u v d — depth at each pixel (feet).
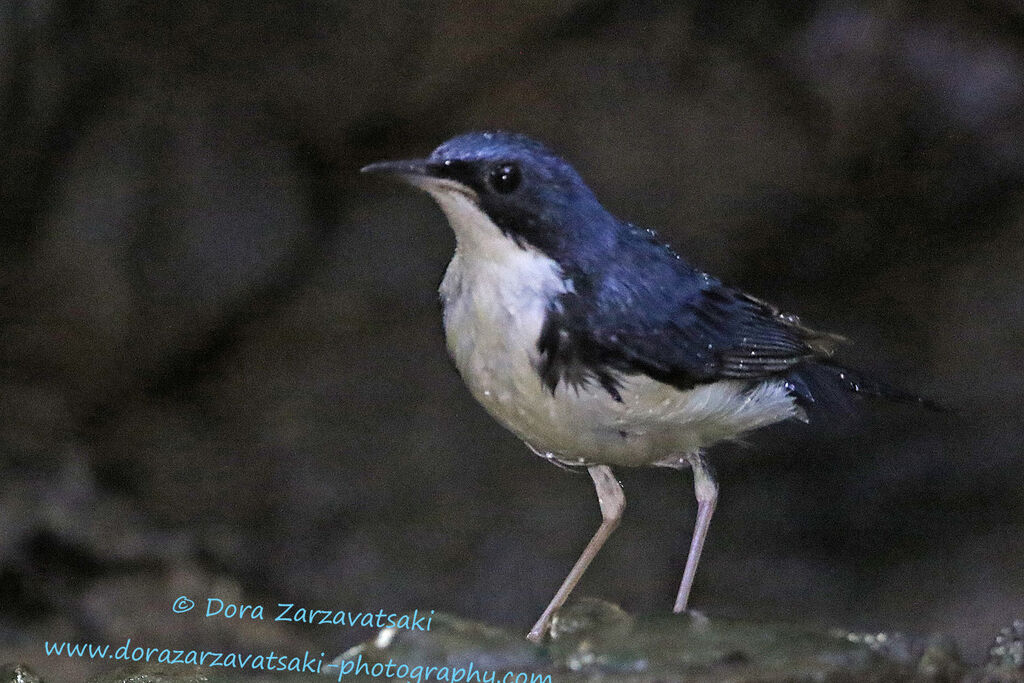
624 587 45.62
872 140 48.98
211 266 48.03
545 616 27.50
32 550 41.11
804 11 48.16
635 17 48.14
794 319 29.63
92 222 46.47
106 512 43.42
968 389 51.47
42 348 47.14
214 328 48.70
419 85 47.83
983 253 53.36
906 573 46.09
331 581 44.65
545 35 47.65
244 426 49.55
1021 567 45.44
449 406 50.80
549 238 25.53
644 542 47.70
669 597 45.27
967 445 50.24
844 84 48.21
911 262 53.52
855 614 43.80
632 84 48.42
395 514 47.70
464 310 25.95
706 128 48.75
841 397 29.89
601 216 26.48
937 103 48.42
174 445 48.42
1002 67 47.96
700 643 22.44
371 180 51.11
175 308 47.93
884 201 50.72
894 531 48.21
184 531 43.88
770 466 50.90
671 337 26.40
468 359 26.23
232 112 48.03
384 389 50.70
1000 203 50.93
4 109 43.62
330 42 46.96
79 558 41.52
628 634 23.07
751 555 47.57
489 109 48.62
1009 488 48.96
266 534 45.93
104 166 46.39
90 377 47.85
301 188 49.55
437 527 47.29
